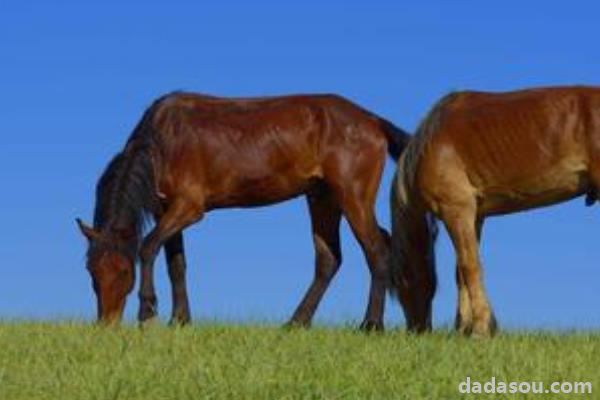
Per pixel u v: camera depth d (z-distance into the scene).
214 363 12.80
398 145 19.20
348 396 11.47
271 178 19.11
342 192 18.98
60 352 14.07
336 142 19.03
